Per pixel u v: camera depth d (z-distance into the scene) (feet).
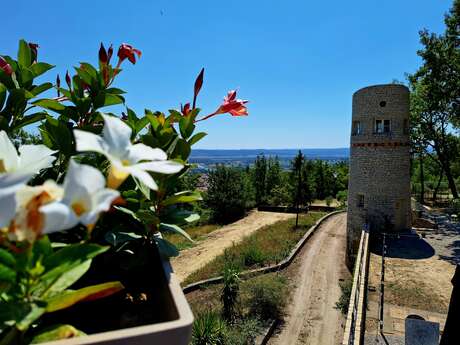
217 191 123.95
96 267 4.87
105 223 4.76
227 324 42.09
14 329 2.71
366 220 63.16
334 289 53.36
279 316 45.11
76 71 5.43
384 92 61.26
